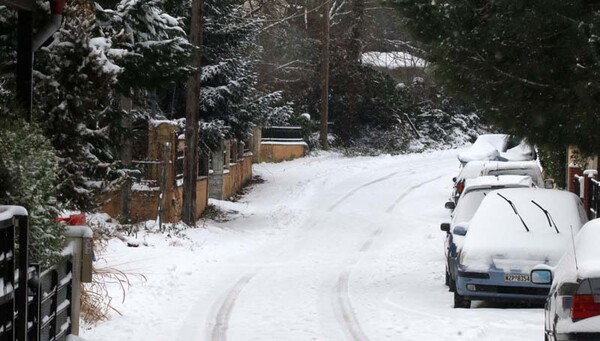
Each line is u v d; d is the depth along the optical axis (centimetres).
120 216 3700
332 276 2828
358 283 2680
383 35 9881
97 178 2553
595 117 2592
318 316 2103
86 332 1838
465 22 2658
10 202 1334
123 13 2708
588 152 2673
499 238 2186
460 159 5178
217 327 1980
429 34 2700
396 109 9256
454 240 2411
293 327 1970
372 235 4034
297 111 8619
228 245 3681
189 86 4181
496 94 2692
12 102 1712
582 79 2572
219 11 4938
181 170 4409
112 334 1841
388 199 5366
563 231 2200
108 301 2133
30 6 1709
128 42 2733
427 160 7800
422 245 3619
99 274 2319
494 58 2670
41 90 2403
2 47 2478
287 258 3331
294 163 7562
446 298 2356
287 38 8706
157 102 4750
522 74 2647
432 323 1902
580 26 2494
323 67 8475
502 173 3850
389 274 2869
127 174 2753
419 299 2345
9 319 1128
